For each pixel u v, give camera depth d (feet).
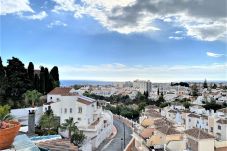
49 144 59.62
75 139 177.88
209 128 235.81
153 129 178.50
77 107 216.54
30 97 233.35
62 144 61.00
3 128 33.04
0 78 224.33
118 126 310.65
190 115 267.39
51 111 218.18
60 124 201.36
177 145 139.64
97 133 213.66
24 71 252.62
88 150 175.63
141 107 449.89
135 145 191.11
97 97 621.31
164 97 615.16
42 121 196.13
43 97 260.21
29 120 166.30
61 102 217.56
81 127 209.26
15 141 36.35
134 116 423.23
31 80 273.54
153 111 277.64
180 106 364.17
